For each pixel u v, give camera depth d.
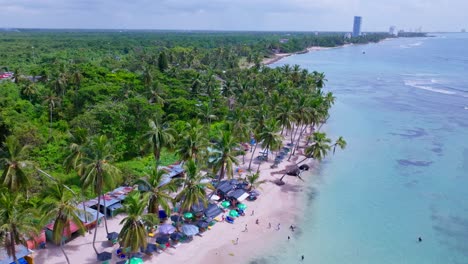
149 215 42.69
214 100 114.12
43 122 93.19
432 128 116.19
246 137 80.12
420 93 172.62
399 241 55.56
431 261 51.00
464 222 61.53
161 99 102.69
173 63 190.75
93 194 59.06
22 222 38.31
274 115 86.25
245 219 59.84
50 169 68.06
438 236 57.16
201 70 184.00
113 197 58.84
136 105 82.56
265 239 54.59
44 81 132.25
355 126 117.88
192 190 50.16
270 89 126.50
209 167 65.25
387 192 72.06
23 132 73.69
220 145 60.44
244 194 64.44
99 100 97.75
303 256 50.88
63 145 76.12
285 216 61.59
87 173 44.53
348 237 56.12
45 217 40.09
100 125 77.12
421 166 85.50
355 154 92.94
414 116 130.88
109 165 45.97
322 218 61.41
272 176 77.50
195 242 52.62
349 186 74.38
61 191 41.38
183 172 70.88
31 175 55.72
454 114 133.75
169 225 51.94
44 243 48.06
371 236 56.62
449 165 86.12
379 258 51.22
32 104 105.50
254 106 101.25
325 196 69.62
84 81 114.44
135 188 62.34
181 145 60.41
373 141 103.31
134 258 45.69
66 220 41.47
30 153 70.44
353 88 184.88
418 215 63.47
